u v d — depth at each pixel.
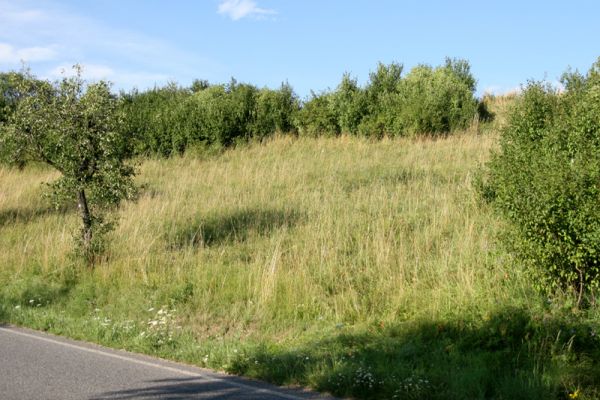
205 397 5.59
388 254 9.59
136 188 11.88
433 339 7.05
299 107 24.75
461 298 7.75
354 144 21.52
